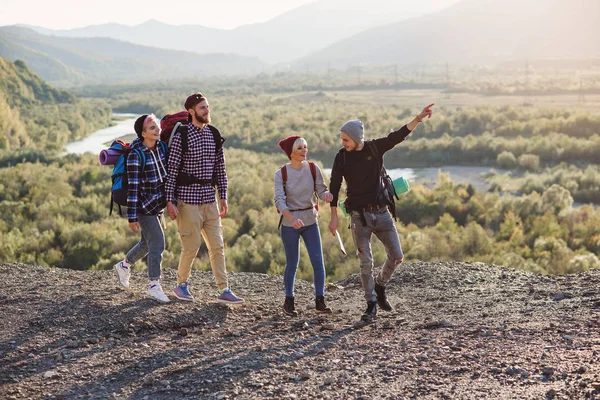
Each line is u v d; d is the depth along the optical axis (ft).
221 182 18.07
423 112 15.97
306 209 17.57
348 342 14.75
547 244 129.59
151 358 14.03
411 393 10.89
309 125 478.18
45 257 116.47
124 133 529.04
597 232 153.17
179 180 17.34
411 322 16.94
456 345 13.56
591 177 236.63
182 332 15.92
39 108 642.22
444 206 180.55
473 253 118.01
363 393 11.11
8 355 14.26
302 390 11.50
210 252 18.65
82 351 14.51
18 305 17.90
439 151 317.63
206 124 17.42
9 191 202.69
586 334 13.41
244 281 25.26
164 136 17.33
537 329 14.30
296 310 19.92
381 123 496.64
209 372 12.85
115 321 16.47
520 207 179.32
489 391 10.58
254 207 180.55
